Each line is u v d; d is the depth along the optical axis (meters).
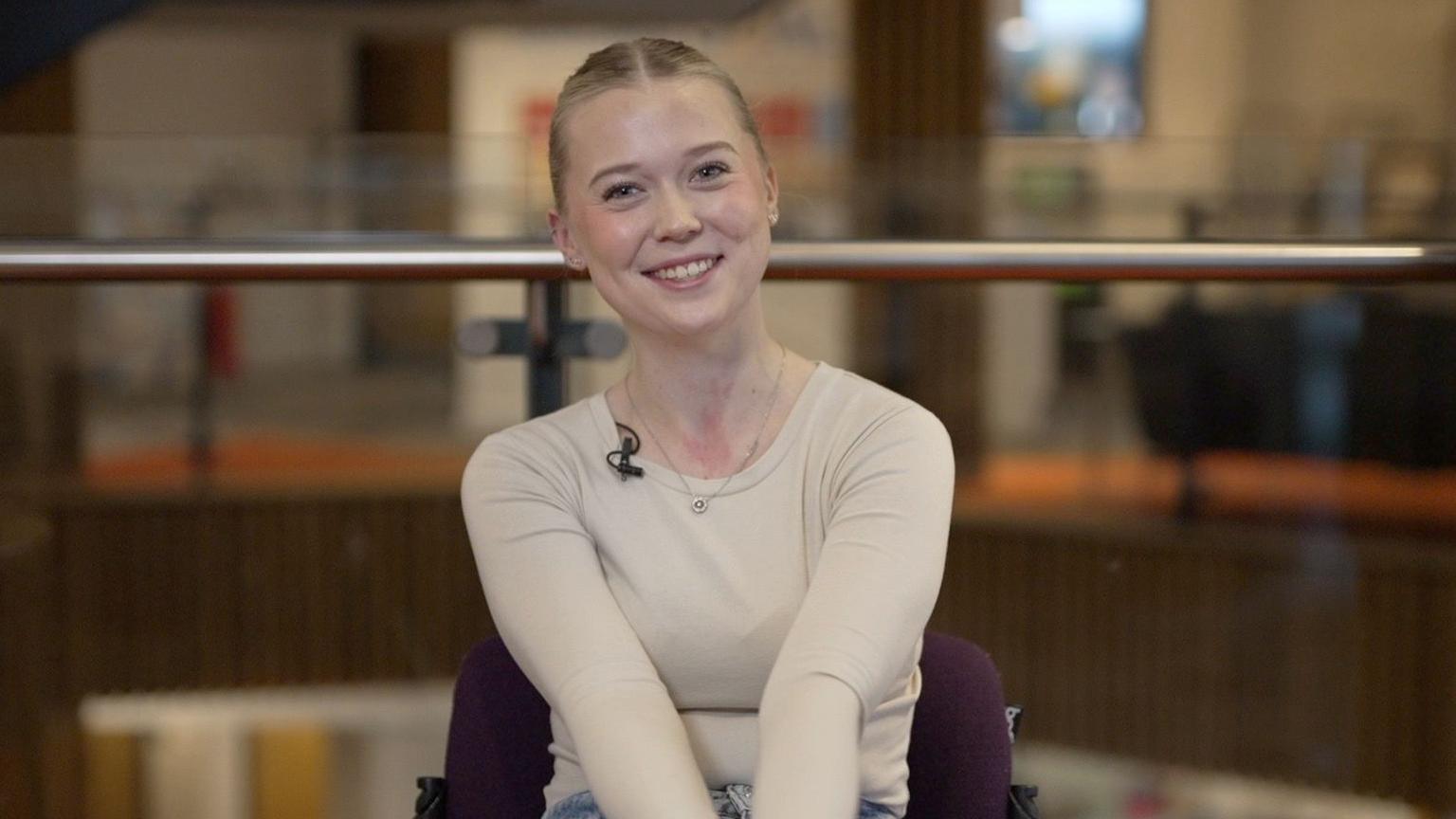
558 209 1.45
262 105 11.52
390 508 3.74
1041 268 2.14
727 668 1.36
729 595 1.36
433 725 3.60
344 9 7.57
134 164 4.02
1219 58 9.32
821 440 1.40
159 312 4.63
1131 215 4.64
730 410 1.42
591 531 1.41
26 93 6.88
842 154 4.99
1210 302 4.61
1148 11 9.35
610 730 1.25
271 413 4.71
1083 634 4.01
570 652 1.31
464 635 3.69
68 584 3.52
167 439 4.50
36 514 3.60
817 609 1.28
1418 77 8.89
